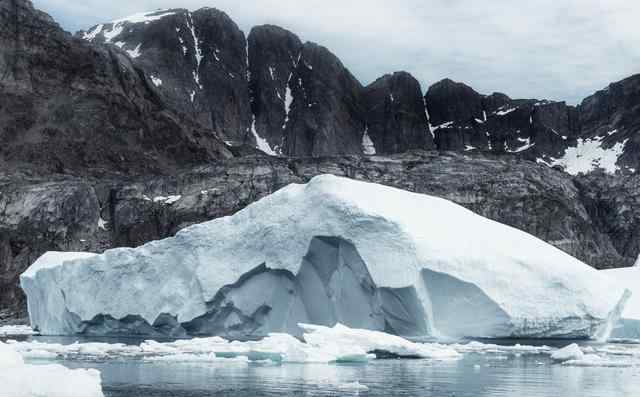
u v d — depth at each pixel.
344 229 58.62
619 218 187.12
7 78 187.75
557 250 62.84
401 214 60.41
